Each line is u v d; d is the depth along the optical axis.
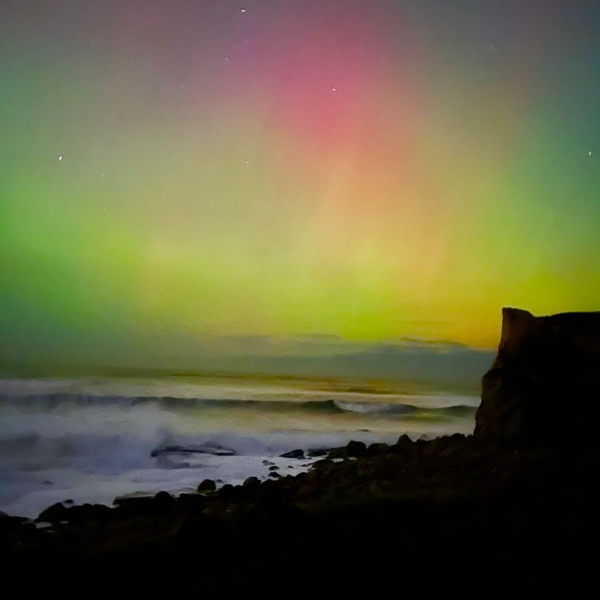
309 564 3.49
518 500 4.31
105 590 3.28
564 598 3.04
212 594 3.20
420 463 6.04
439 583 3.25
